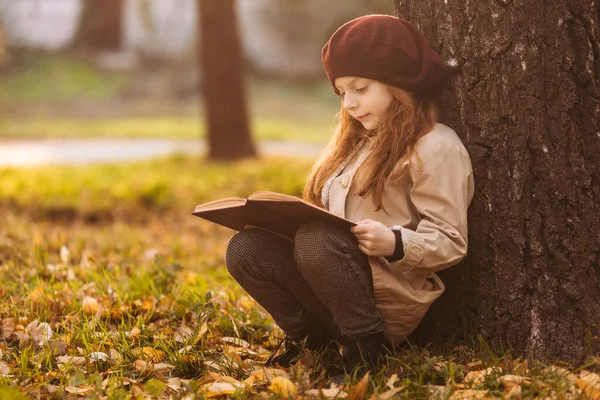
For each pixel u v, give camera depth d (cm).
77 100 2748
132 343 367
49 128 2214
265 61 3391
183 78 3052
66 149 1805
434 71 321
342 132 336
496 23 328
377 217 318
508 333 333
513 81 327
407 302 312
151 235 781
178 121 2539
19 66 2861
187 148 1859
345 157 334
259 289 326
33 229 716
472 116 334
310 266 300
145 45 3186
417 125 316
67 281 492
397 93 314
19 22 3080
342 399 283
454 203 307
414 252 296
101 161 1562
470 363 321
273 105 3016
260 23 3516
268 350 372
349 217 321
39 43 3067
